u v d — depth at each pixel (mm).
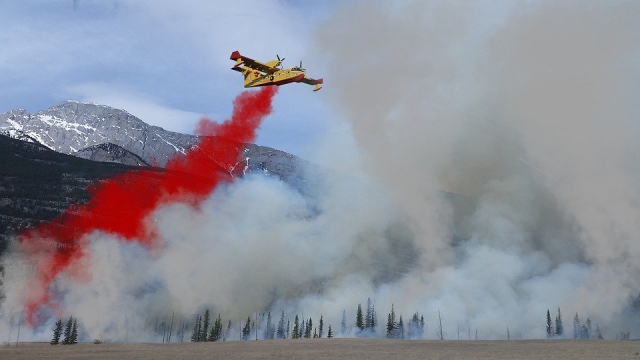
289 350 90062
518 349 80875
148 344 123188
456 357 69750
